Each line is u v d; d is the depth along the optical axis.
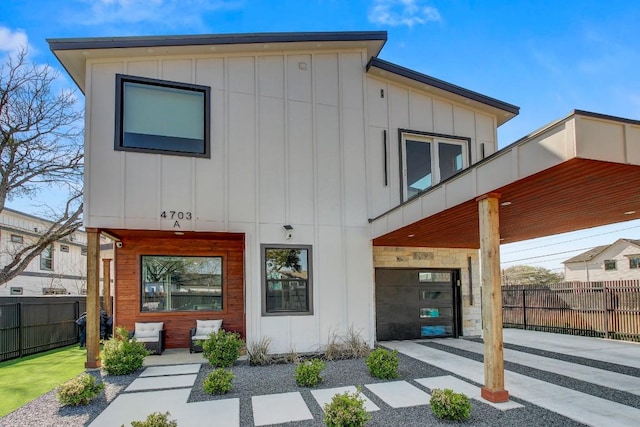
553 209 6.15
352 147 9.40
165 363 7.73
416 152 10.17
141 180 7.93
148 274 9.48
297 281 8.63
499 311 5.16
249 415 4.78
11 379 6.82
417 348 8.91
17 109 12.24
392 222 7.94
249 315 8.22
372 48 9.80
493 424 4.37
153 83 8.23
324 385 6.01
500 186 4.83
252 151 8.66
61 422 4.66
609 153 3.87
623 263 29.17
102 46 7.78
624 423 4.38
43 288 17.97
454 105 10.70
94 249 7.59
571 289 11.45
